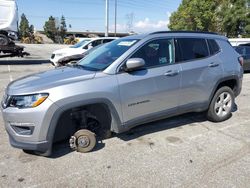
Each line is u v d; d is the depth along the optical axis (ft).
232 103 18.74
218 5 125.18
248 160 12.97
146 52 14.38
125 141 15.03
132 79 13.56
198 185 10.94
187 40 16.12
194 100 16.35
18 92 11.93
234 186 10.87
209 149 14.16
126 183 11.09
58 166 12.34
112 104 13.06
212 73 16.81
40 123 11.68
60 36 313.32
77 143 13.42
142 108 14.19
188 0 134.21
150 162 12.76
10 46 53.16
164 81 14.66
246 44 44.80
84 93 12.21
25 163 12.58
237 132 16.52
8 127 12.25
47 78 12.92
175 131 16.58
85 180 11.28
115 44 15.56
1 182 11.08
